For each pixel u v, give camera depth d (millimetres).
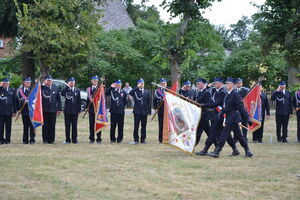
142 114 13359
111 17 44000
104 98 13094
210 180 7852
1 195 6605
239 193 6926
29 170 8516
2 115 12703
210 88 12609
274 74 33969
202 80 11656
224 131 10453
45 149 11508
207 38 24531
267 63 34000
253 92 13305
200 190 7102
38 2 22125
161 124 13484
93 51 26875
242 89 13406
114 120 13367
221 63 34156
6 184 7336
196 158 10289
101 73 30750
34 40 22188
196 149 12172
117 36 33969
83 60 26234
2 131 12758
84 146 12305
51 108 12891
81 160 9727
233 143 10898
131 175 8203
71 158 9984
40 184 7383
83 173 8320
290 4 27172
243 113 10297
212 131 10789
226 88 10672
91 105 13180
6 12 24812
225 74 34750
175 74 23781
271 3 27266
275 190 7180
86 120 20703
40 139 14016
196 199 6559
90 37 24141
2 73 28844
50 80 12984
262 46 29125
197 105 11562
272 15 27406
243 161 9930
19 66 30766
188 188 7234
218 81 11570
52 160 9664
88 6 24766
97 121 12953
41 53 22609
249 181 7793
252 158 10422
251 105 13281
